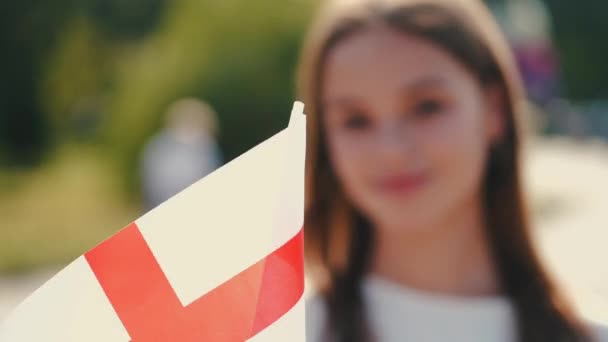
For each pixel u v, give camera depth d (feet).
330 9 6.42
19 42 86.99
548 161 69.92
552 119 93.09
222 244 4.54
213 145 32.27
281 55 55.16
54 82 81.56
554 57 87.97
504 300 6.42
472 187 6.19
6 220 47.39
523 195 6.62
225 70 54.85
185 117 31.99
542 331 6.28
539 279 6.49
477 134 6.17
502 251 6.56
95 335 4.56
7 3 86.69
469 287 6.48
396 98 5.96
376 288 6.54
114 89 59.11
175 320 4.55
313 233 6.88
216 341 4.52
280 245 4.49
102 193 55.52
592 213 44.34
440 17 6.02
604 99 145.79
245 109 55.01
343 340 6.47
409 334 6.39
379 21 6.04
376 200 6.09
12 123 87.35
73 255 38.32
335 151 6.31
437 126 5.97
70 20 83.10
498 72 6.36
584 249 35.04
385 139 5.94
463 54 6.07
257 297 4.51
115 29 98.89
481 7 6.43
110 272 4.58
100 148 59.41
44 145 85.20
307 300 6.76
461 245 6.47
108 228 45.19
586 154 77.46
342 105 6.15
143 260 4.57
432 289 6.47
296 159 4.46
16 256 36.45
